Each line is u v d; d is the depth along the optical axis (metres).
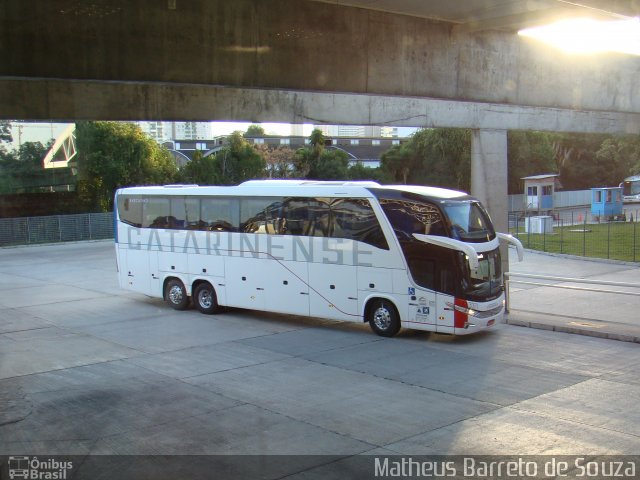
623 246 32.41
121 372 11.80
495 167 22.39
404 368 11.77
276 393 10.26
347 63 13.45
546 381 10.71
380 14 13.87
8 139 43.12
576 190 74.25
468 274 13.65
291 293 16.02
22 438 8.37
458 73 15.50
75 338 15.10
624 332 13.89
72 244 41.34
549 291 20.31
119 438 8.30
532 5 13.45
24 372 11.95
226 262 17.28
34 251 37.75
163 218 18.80
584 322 15.12
